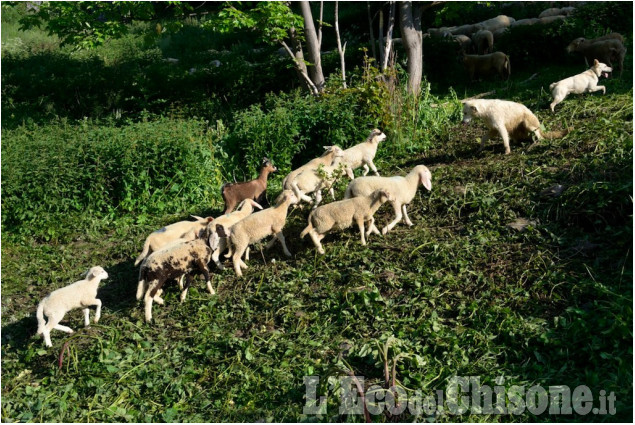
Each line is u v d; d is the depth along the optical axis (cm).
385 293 800
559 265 784
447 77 1800
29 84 2080
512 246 841
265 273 878
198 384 701
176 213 1169
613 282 739
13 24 2948
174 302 850
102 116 1905
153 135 1230
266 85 1847
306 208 1035
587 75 1295
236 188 1038
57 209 1164
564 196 893
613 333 648
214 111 1781
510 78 1739
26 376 745
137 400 683
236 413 645
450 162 1131
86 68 2244
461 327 716
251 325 782
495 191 954
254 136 1258
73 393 696
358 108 1302
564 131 1088
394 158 1225
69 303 791
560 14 2108
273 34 1478
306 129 1275
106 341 773
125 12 1514
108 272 981
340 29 2447
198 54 2475
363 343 706
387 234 923
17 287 965
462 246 854
